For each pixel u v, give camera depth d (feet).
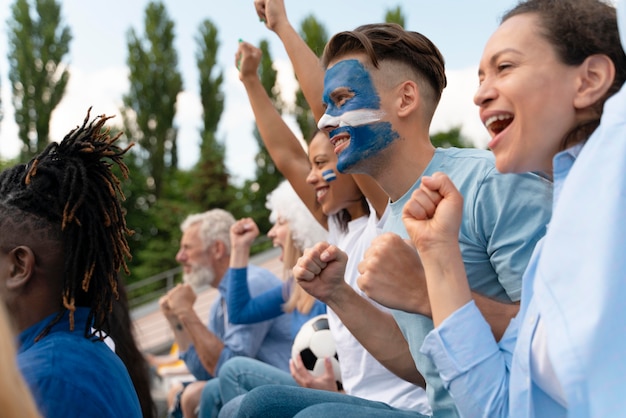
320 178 9.27
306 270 6.43
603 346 3.62
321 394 6.45
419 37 6.55
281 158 10.35
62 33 97.09
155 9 101.81
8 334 2.98
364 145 6.35
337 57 6.64
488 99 4.61
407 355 6.49
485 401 4.57
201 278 13.64
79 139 5.84
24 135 95.45
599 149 3.81
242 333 12.01
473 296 5.54
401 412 5.79
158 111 98.37
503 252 5.58
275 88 93.25
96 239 5.69
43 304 5.63
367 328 6.49
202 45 103.60
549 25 4.43
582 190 3.82
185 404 12.69
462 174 5.97
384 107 6.36
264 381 9.61
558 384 4.15
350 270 8.35
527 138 4.46
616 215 3.68
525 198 5.52
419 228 4.82
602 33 4.34
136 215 78.18
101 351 5.73
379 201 7.98
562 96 4.39
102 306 5.78
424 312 5.31
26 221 5.54
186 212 76.89
